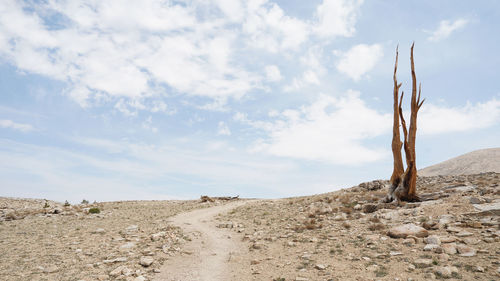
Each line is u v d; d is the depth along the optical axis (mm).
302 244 17516
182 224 28078
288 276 12391
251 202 48812
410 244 14547
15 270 14305
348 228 20188
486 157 49562
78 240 21000
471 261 11664
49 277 13297
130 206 48406
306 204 33812
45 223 30016
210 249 18641
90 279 13031
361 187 39281
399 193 26125
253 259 15641
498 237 13750
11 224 29969
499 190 22531
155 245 19281
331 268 12734
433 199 24719
